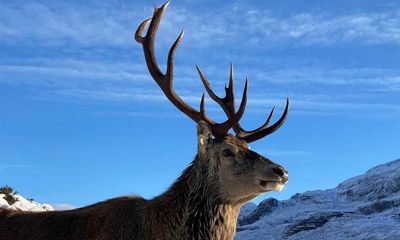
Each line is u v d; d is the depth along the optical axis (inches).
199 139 461.7
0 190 848.3
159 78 496.4
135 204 470.6
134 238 455.5
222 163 454.0
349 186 1640.0
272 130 492.1
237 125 497.7
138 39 509.4
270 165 445.4
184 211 460.1
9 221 484.1
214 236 454.0
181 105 486.6
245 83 468.8
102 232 459.2
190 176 465.7
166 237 454.6
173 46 493.7
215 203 455.5
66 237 462.9
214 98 505.0
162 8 506.3
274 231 1380.4
